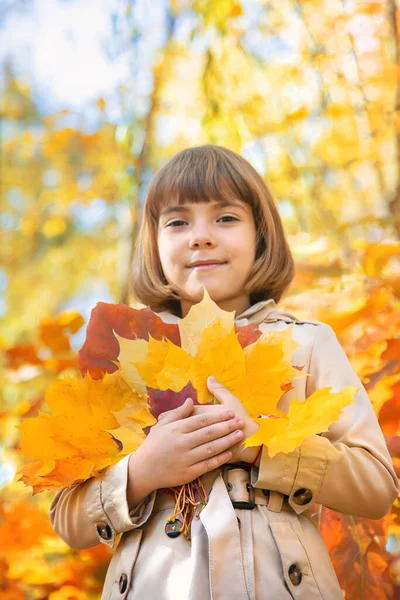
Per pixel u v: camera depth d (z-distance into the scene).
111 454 1.61
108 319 1.70
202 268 1.81
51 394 1.61
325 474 1.55
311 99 3.29
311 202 3.07
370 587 2.01
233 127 3.27
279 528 1.52
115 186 4.81
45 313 5.42
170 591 1.46
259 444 1.47
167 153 4.00
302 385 1.70
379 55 3.18
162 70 3.41
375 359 2.21
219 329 1.58
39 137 5.59
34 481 1.56
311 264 2.41
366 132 3.11
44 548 2.45
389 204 2.88
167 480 1.52
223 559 1.43
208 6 3.32
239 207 1.87
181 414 1.57
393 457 2.01
